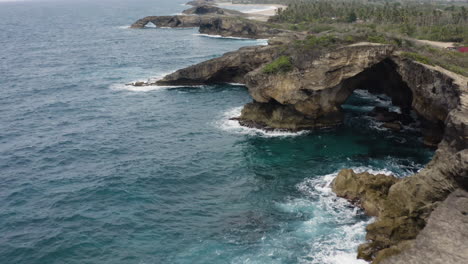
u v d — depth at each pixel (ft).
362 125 171.01
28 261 91.04
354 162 136.36
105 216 108.37
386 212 98.63
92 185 125.90
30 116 199.31
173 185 125.70
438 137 143.33
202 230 101.60
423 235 67.26
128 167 139.13
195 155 148.25
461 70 138.62
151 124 184.85
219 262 89.10
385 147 148.05
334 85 158.71
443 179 90.12
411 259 61.87
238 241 96.53
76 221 106.11
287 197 115.65
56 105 217.56
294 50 168.04
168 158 146.30
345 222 102.01
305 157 142.41
